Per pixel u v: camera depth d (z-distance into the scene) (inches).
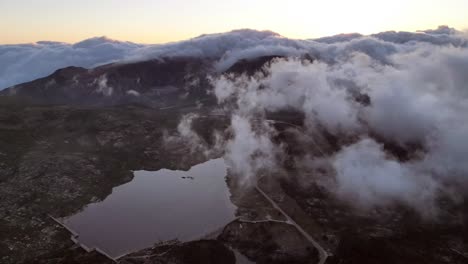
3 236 7273.6
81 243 7283.5
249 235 7490.2
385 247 7165.4
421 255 7096.5
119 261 6589.6
